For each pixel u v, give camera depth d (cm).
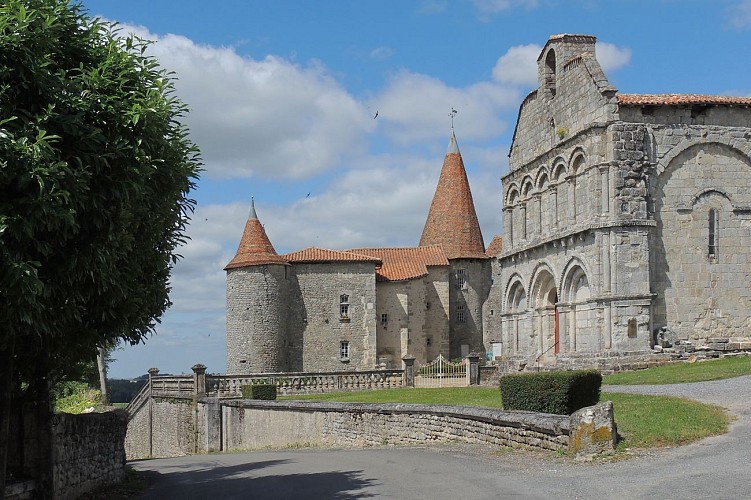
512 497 1256
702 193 3719
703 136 3725
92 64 1391
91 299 1440
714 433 1673
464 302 7256
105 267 1331
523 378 1941
